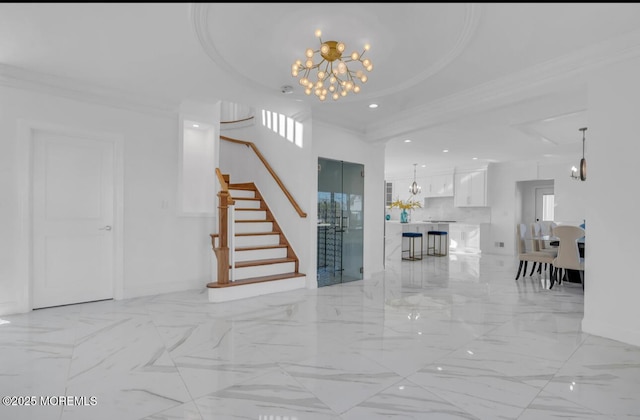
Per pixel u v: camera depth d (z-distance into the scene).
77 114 3.72
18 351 2.55
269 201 5.58
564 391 2.05
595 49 2.78
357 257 5.54
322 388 2.07
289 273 4.84
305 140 4.88
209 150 4.87
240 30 2.57
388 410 1.84
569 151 7.20
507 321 3.39
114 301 3.94
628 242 2.74
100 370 2.27
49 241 3.64
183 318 3.39
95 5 2.27
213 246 4.57
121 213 4.00
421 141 6.33
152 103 4.18
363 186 5.61
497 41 2.71
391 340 2.87
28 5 2.26
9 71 3.29
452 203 10.12
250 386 2.09
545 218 8.77
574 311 3.74
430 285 5.07
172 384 2.10
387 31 2.56
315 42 2.76
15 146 3.38
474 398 1.97
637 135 2.67
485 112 3.92
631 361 2.46
